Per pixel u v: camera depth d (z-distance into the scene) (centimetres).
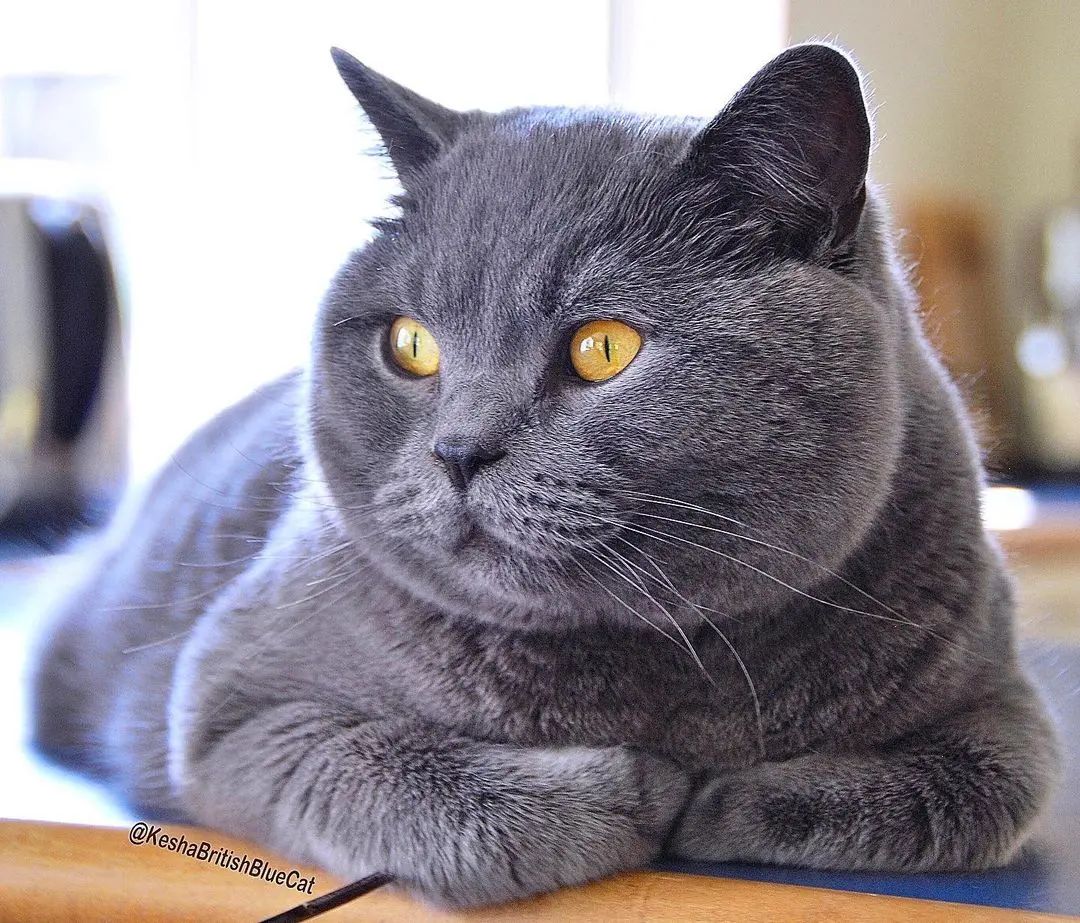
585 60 116
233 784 50
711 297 47
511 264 48
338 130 99
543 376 48
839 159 48
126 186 121
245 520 62
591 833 46
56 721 65
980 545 52
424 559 49
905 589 50
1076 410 131
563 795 47
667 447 47
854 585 49
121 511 76
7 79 123
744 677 49
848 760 49
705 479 47
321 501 54
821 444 47
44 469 107
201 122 119
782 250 49
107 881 47
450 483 48
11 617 82
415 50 117
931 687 50
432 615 51
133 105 122
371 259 53
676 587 47
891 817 48
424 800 47
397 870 47
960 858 48
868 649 49
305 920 45
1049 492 123
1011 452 129
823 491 47
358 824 47
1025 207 130
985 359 131
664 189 48
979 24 127
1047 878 48
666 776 49
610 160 49
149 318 119
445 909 46
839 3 125
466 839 46
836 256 49
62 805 55
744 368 47
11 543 102
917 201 131
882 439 48
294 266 114
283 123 117
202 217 119
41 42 123
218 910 47
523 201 49
